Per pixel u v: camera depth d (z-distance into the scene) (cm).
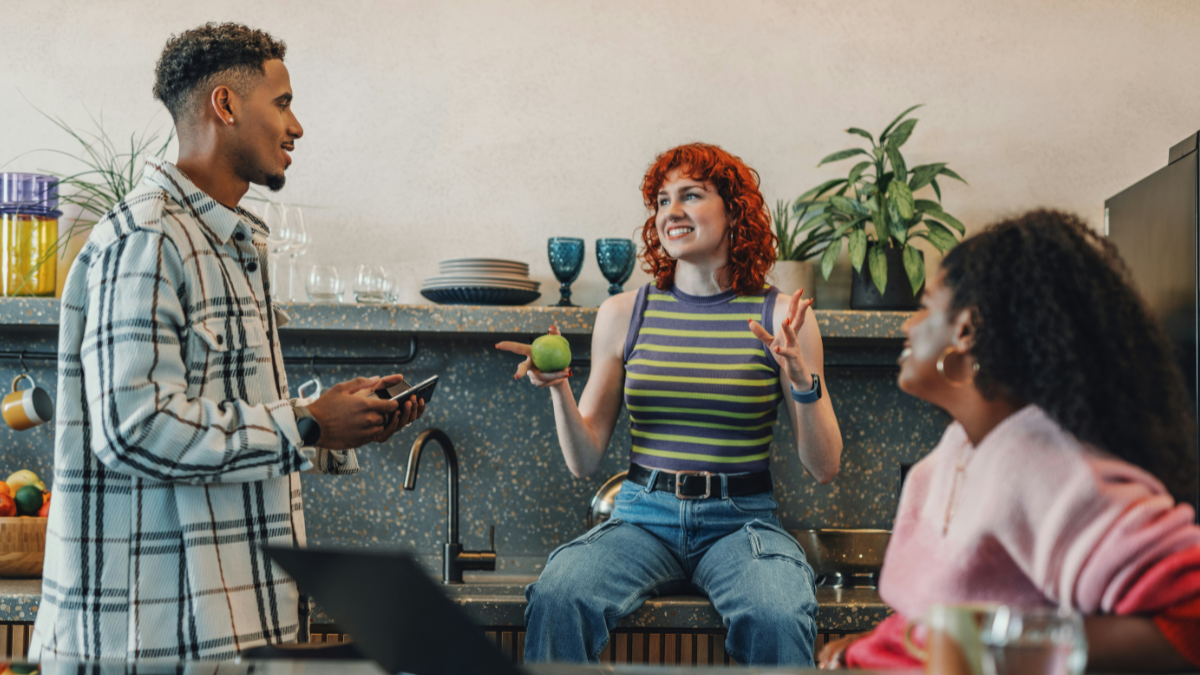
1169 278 165
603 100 204
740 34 204
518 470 199
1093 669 61
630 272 190
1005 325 71
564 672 72
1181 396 71
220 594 108
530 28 204
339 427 117
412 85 203
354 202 202
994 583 70
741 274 165
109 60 200
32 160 199
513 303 187
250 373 115
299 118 201
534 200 203
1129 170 204
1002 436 71
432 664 66
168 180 113
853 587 177
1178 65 204
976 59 204
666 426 162
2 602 154
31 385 195
